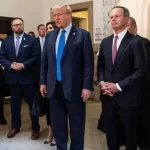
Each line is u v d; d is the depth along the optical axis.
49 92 2.30
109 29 5.14
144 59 2.08
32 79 3.10
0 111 3.68
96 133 3.32
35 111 2.64
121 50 2.10
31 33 5.52
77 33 2.22
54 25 2.97
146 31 3.56
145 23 3.57
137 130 2.39
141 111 2.54
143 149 2.67
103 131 3.35
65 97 2.20
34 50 3.10
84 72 2.22
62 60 2.21
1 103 3.66
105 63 2.24
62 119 2.38
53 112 2.37
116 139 2.31
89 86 2.20
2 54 3.10
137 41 2.06
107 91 2.11
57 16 2.19
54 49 2.27
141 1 3.57
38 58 3.13
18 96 3.18
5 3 5.39
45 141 2.99
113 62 2.15
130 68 2.11
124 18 2.09
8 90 3.66
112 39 2.22
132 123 2.15
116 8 2.10
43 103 2.66
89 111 4.50
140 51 2.05
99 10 5.28
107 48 2.22
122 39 2.13
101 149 2.79
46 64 2.42
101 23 5.27
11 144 2.96
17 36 3.10
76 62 2.20
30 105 3.15
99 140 3.06
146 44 2.47
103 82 2.20
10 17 5.52
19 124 3.28
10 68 3.02
